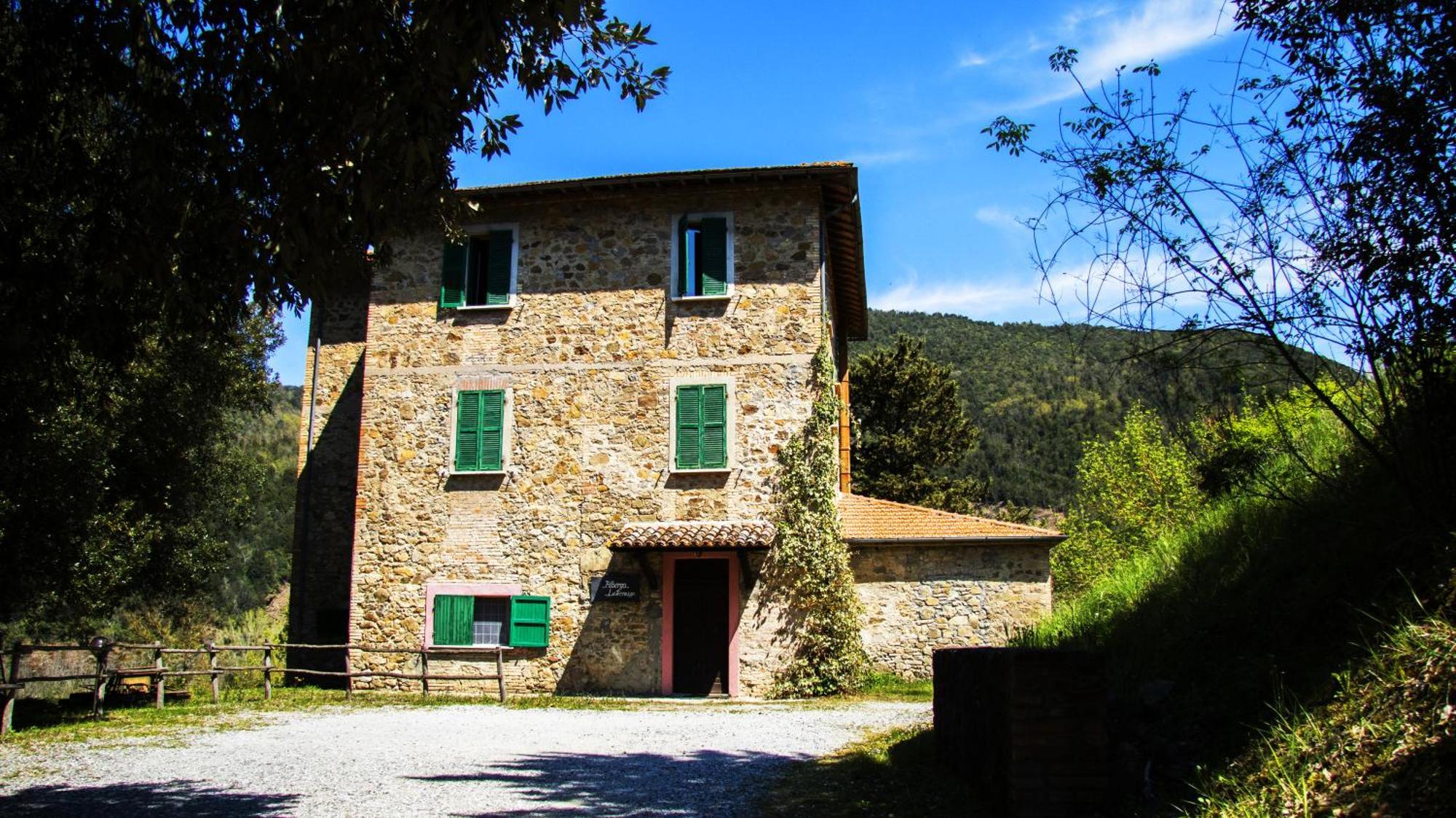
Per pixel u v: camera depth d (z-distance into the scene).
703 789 7.50
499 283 17.17
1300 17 5.56
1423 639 4.54
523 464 16.62
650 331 16.66
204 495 18.50
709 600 16.11
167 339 14.34
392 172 6.52
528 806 6.86
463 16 5.78
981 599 16.17
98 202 6.40
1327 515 6.22
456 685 16.14
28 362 6.71
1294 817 4.06
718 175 16.17
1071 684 5.46
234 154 6.55
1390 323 5.41
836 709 13.63
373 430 17.09
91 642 11.98
